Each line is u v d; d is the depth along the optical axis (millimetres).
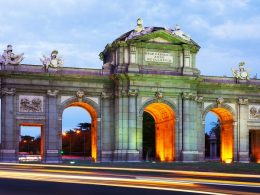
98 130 79750
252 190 26984
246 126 87250
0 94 75562
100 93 80188
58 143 77188
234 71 88438
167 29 83875
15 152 74875
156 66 80625
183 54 81938
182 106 80875
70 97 78625
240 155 86188
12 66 76188
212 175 40875
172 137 81250
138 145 78438
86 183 29891
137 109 78812
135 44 79688
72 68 79500
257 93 88375
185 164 68250
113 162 74562
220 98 85750
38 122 76500
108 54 85812
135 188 27078
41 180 32031
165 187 27828
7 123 74688
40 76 76625
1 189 26484
